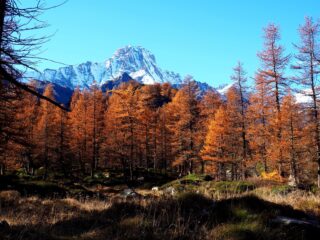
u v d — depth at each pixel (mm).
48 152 48781
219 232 5457
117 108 45844
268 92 32062
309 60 27531
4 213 9445
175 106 53656
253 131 35375
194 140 46031
